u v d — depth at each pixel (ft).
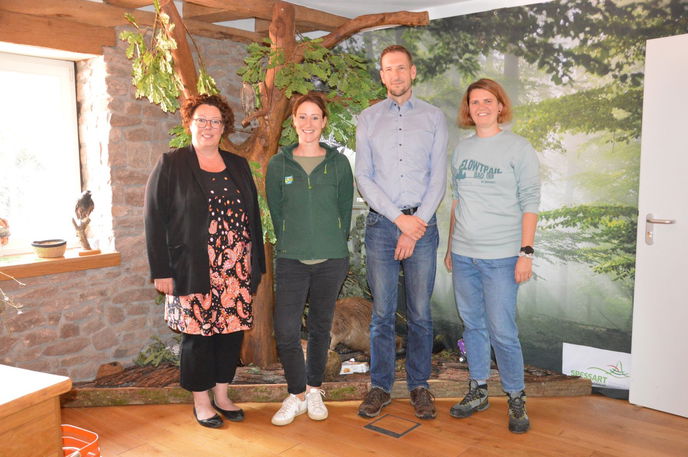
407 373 9.97
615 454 8.41
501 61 11.96
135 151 12.16
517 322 12.32
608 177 10.84
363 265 14.51
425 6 12.71
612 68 10.57
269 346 12.15
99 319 11.78
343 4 12.52
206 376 9.04
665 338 9.80
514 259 8.89
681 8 9.74
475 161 9.07
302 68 11.05
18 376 4.49
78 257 11.18
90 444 6.84
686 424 9.48
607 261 11.00
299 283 9.16
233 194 8.86
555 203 11.55
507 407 10.24
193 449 8.64
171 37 10.08
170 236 8.55
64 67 11.93
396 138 9.12
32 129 11.58
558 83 11.25
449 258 10.21
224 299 8.80
